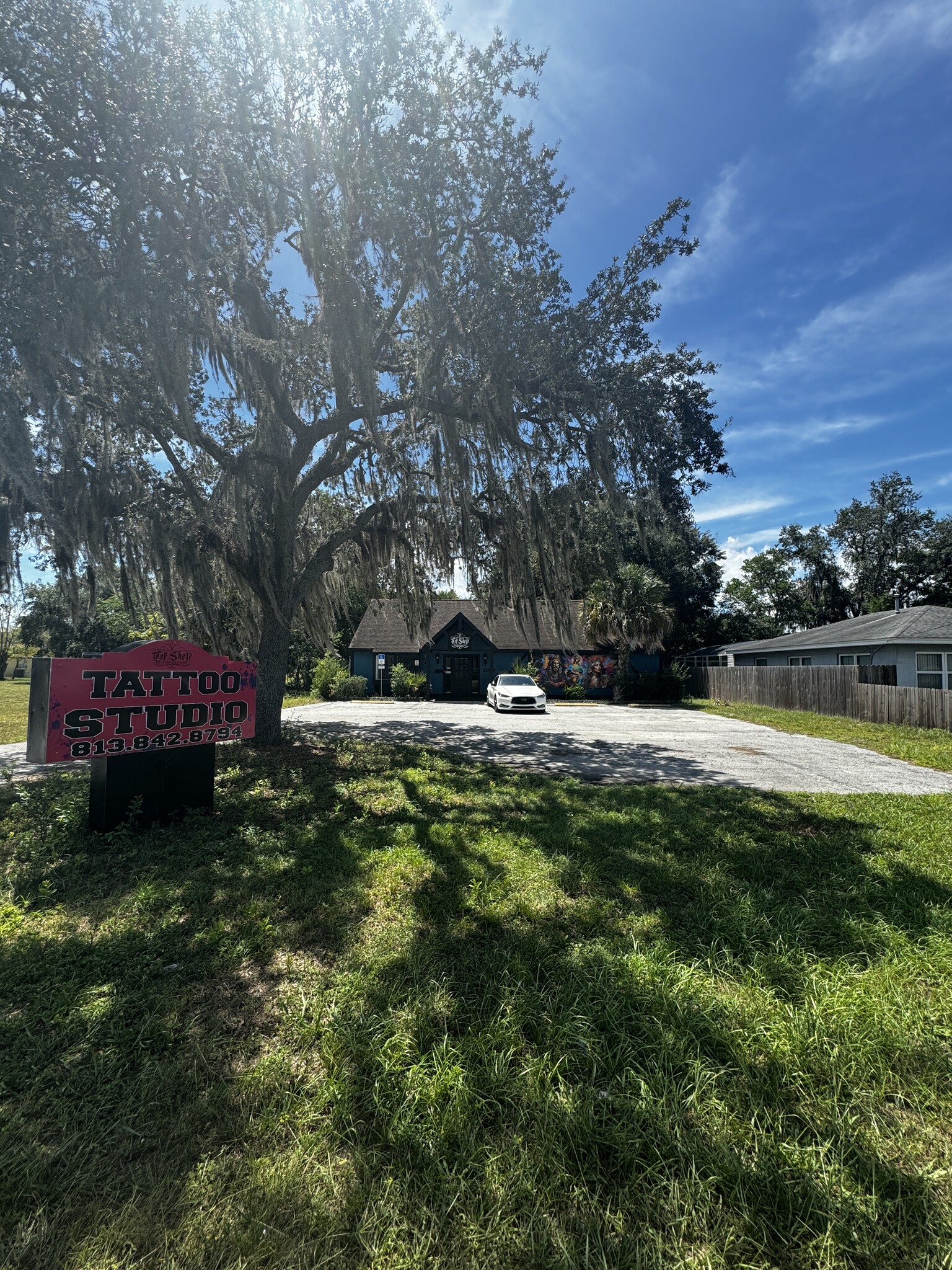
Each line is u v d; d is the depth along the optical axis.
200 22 6.48
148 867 4.43
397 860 4.50
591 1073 2.25
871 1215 1.70
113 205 6.35
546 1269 1.55
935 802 6.54
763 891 3.93
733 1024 2.53
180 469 8.38
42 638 34.62
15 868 4.39
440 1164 1.83
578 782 7.57
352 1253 1.59
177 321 6.69
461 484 8.40
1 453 5.82
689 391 9.02
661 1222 1.69
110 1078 2.24
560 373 8.09
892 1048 2.41
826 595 42.75
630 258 8.49
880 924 3.46
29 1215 1.68
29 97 5.74
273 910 3.64
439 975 2.90
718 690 24.52
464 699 25.36
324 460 9.91
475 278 8.02
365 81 7.08
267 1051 2.38
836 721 15.49
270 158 7.15
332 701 23.05
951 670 16.16
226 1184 1.78
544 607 13.62
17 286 5.68
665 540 11.85
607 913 3.63
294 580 10.16
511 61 8.05
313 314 8.64
